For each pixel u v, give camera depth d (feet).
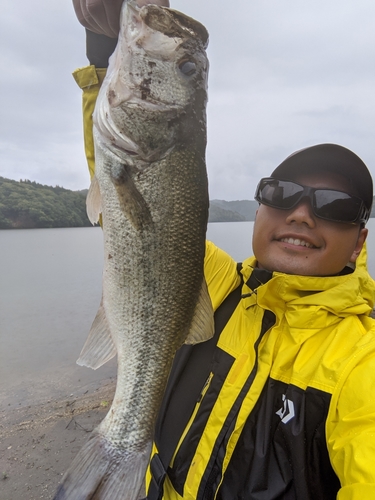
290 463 1.18
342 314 1.34
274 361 1.34
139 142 1.39
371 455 0.94
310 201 1.37
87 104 1.62
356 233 1.42
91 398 4.37
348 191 1.45
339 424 1.09
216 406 1.36
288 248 1.41
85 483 1.30
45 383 4.86
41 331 7.30
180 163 1.42
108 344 1.46
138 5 1.48
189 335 1.52
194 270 1.50
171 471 1.38
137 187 1.38
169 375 1.54
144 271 1.42
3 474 2.97
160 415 1.53
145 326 1.45
